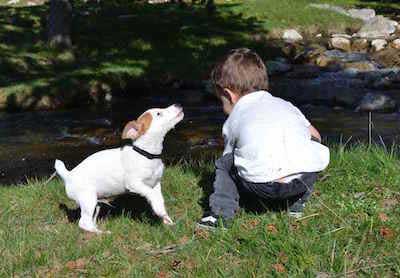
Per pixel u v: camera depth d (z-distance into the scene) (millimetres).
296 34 20031
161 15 21953
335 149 6785
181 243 4238
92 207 4562
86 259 4117
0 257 4199
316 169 4266
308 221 4352
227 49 17578
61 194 5668
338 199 4734
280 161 4172
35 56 15883
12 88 13250
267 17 21734
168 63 15680
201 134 10797
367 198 4746
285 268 3713
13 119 12266
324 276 3619
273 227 4242
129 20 20766
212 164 6199
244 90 4531
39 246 4379
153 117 4406
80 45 17250
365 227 4164
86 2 25469
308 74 15367
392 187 4957
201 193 5285
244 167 4219
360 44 18734
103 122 11992
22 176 8992
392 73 14688
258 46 18219
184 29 19547
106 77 14148
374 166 5398
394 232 4098
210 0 22422
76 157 9875
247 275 3656
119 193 4633
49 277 3877
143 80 14438
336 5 25859
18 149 10312
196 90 14398
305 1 25516
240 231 4230
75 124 11867
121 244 4316
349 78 14969
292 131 4266
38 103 13039
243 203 4762
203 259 3898
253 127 4242
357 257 3799
